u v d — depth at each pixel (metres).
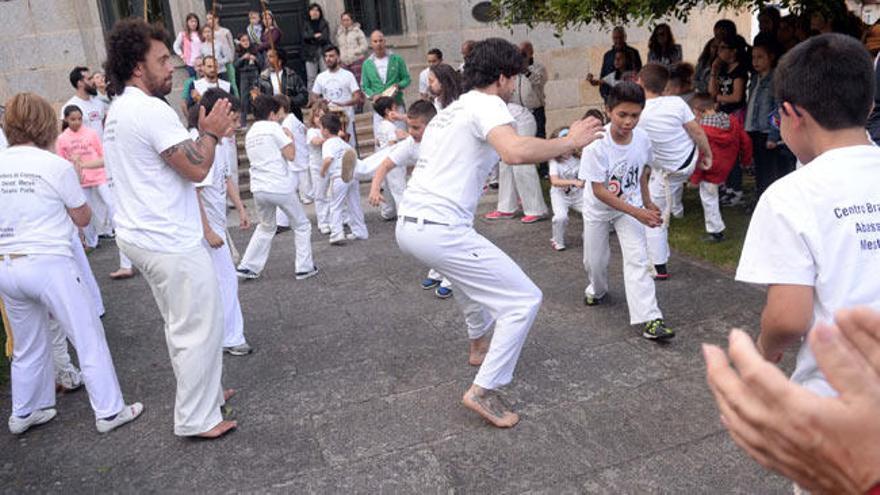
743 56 7.43
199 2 11.91
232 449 3.46
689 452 3.10
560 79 12.15
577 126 3.02
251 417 3.77
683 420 3.37
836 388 0.60
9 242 3.53
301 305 5.66
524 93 8.97
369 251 7.16
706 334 4.36
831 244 1.65
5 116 3.60
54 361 4.29
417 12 12.20
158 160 3.22
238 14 12.25
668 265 5.78
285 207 6.16
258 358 4.62
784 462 0.62
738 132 6.22
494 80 3.31
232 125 3.35
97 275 7.07
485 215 8.33
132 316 5.76
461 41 12.12
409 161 4.34
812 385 1.73
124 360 4.82
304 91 10.32
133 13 11.48
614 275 5.73
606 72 9.56
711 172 6.00
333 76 10.26
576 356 4.20
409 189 3.47
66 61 10.94
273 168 6.01
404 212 3.45
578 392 3.75
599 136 3.02
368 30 12.22
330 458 3.30
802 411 0.59
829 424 0.59
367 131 11.51
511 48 3.31
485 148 3.33
